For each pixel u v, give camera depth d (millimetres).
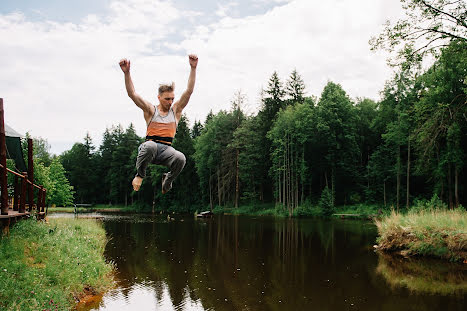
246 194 49344
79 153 72188
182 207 58312
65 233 12758
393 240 16453
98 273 10945
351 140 44094
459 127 26688
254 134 48938
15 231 10078
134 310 8719
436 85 27172
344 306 9227
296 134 43688
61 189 28516
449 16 15234
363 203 43000
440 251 14766
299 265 13914
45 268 8859
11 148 12539
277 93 50500
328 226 28406
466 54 15758
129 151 68438
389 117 39000
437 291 10500
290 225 29594
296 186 43094
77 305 8688
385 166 41094
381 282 11508
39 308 6820
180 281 11500
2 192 9242
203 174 55188
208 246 18312
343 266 13734
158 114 2893
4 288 6934
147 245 18391
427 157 27859
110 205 67625
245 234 23406
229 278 11945
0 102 8945
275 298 9867
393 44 16312
